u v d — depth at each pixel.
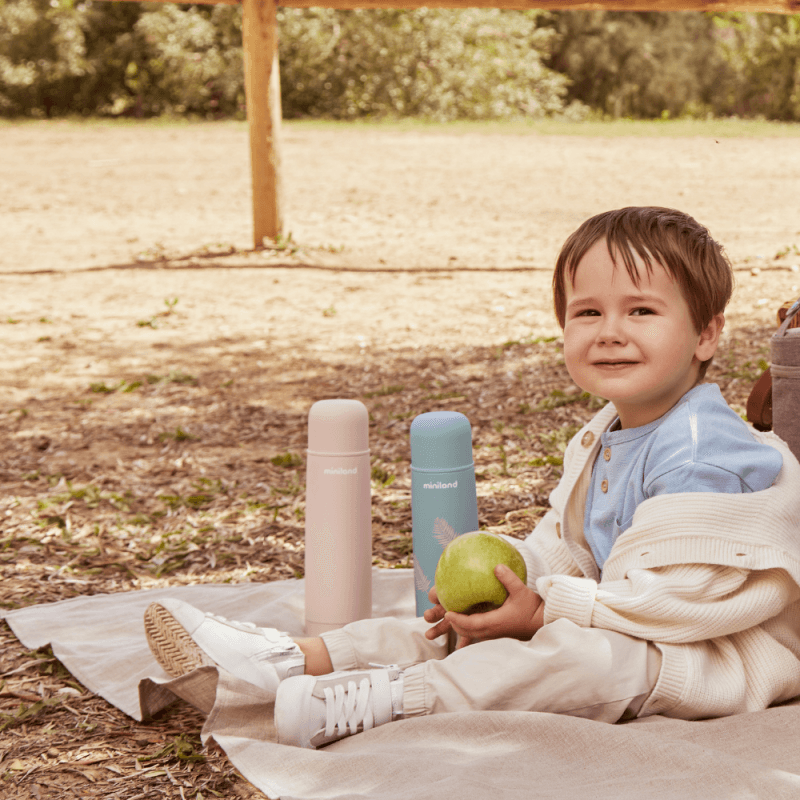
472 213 13.05
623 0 8.55
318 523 2.82
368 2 9.03
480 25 31.48
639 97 34.53
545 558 2.52
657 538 2.11
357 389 6.34
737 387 5.49
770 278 8.48
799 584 2.05
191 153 20.45
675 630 2.07
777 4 8.56
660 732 1.99
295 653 2.42
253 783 2.02
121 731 2.45
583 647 2.06
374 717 2.21
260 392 6.39
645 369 2.20
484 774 1.88
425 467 2.73
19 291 9.63
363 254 10.76
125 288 9.62
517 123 26.80
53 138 24.05
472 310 8.30
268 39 10.21
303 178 16.48
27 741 2.41
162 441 5.48
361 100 30.80
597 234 2.24
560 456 4.62
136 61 33.47
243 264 10.36
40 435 5.66
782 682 2.14
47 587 3.51
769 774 1.77
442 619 2.43
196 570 3.67
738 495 2.09
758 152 18.06
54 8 32.72
